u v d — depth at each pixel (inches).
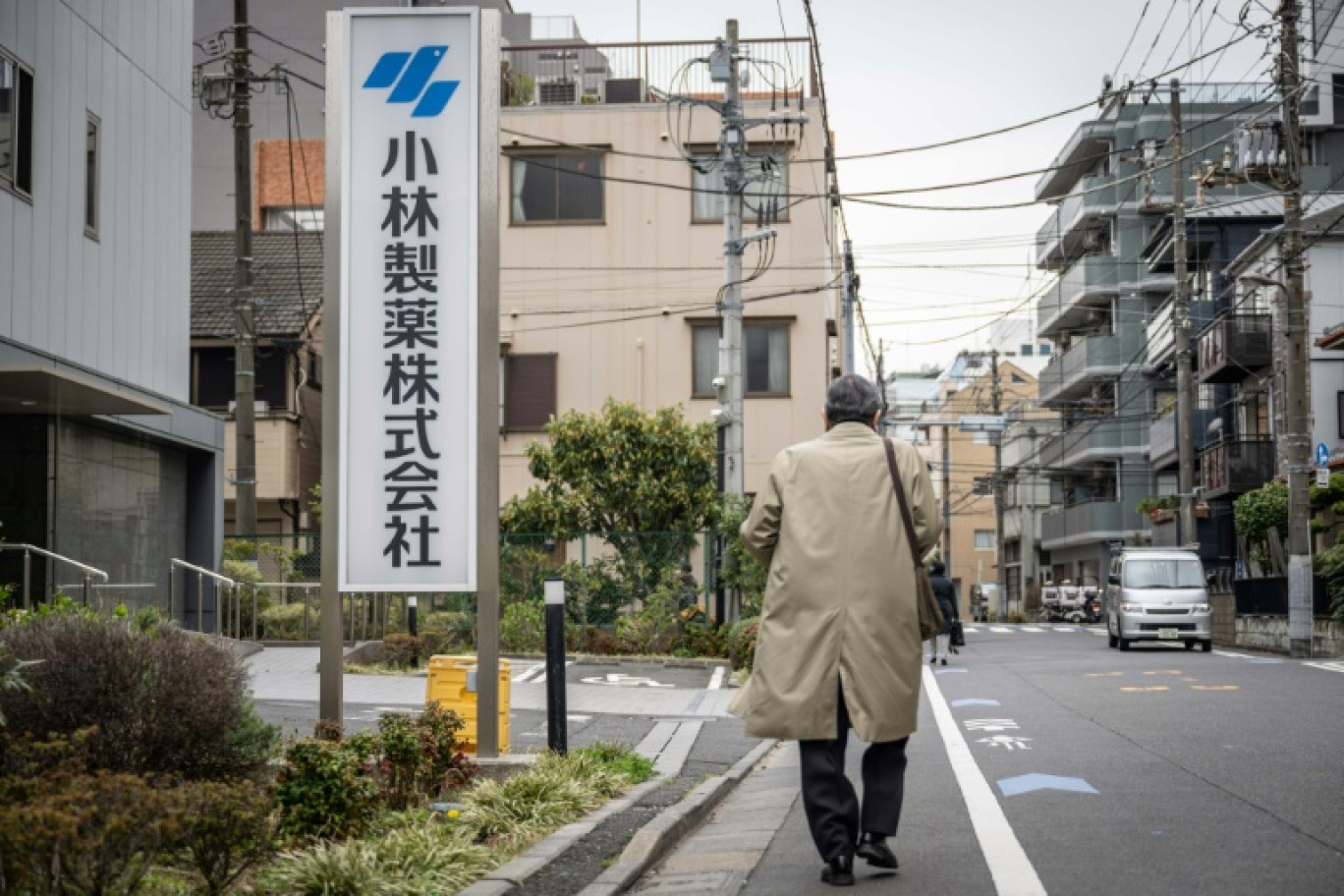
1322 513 1249.4
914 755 417.1
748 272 1259.8
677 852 292.0
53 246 655.1
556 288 1278.3
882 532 229.1
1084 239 2234.3
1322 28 1742.1
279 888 224.7
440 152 367.9
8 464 659.4
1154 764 368.8
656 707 625.6
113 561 746.8
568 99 1385.3
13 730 253.3
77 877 184.7
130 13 745.0
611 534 999.0
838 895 224.5
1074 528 2250.2
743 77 983.6
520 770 362.3
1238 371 1505.9
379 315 366.6
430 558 365.7
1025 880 227.1
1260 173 1024.2
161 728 262.4
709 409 1261.1
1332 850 248.7
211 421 860.0
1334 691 619.5
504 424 1273.4
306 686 669.3
